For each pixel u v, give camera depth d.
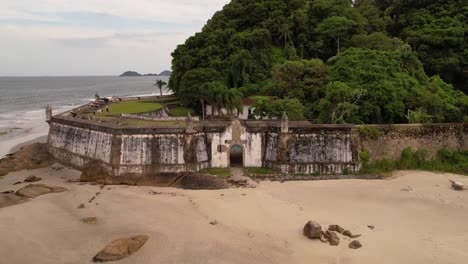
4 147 70.62
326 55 89.94
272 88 72.31
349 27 86.00
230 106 66.75
